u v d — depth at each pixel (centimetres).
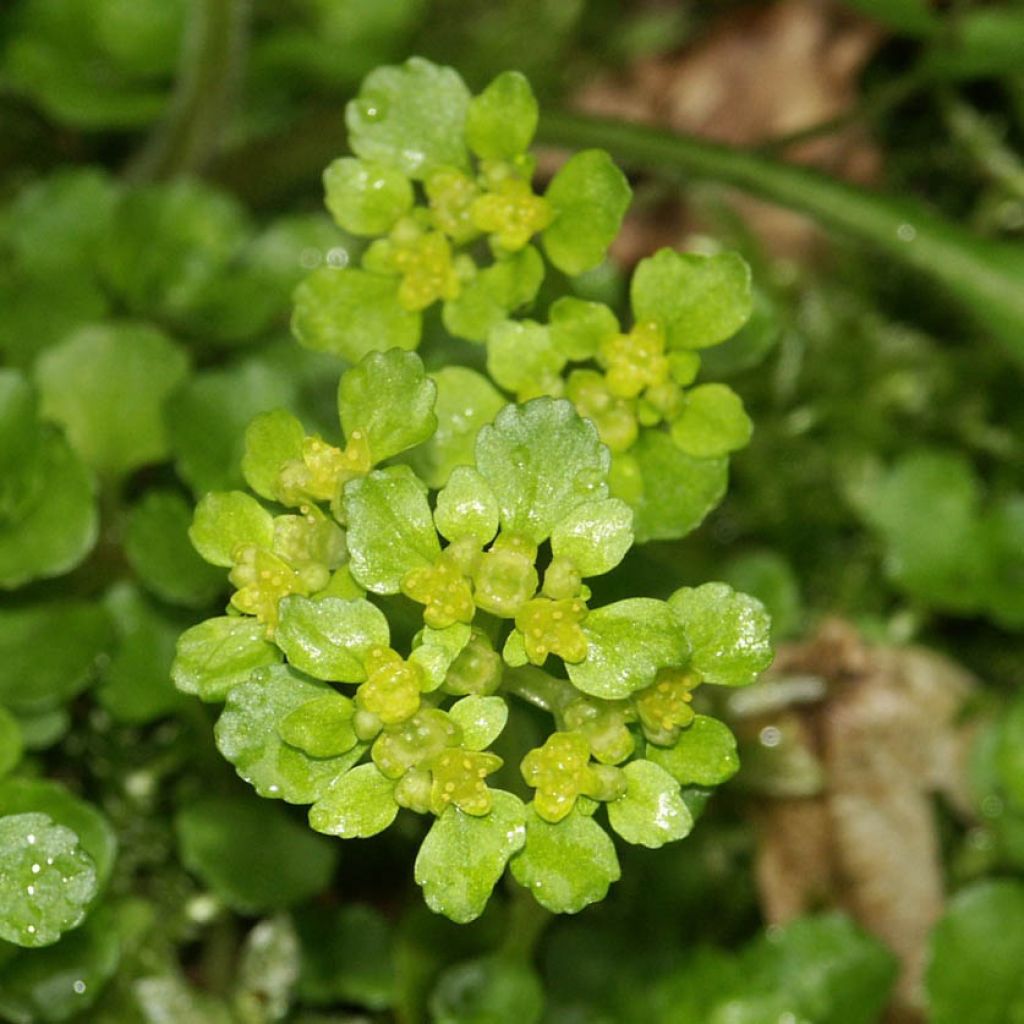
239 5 39
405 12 44
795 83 44
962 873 38
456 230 34
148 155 41
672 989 37
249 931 38
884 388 40
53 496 36
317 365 39
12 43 41
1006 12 39
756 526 40
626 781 32
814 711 38
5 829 33
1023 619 39
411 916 37
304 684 32
